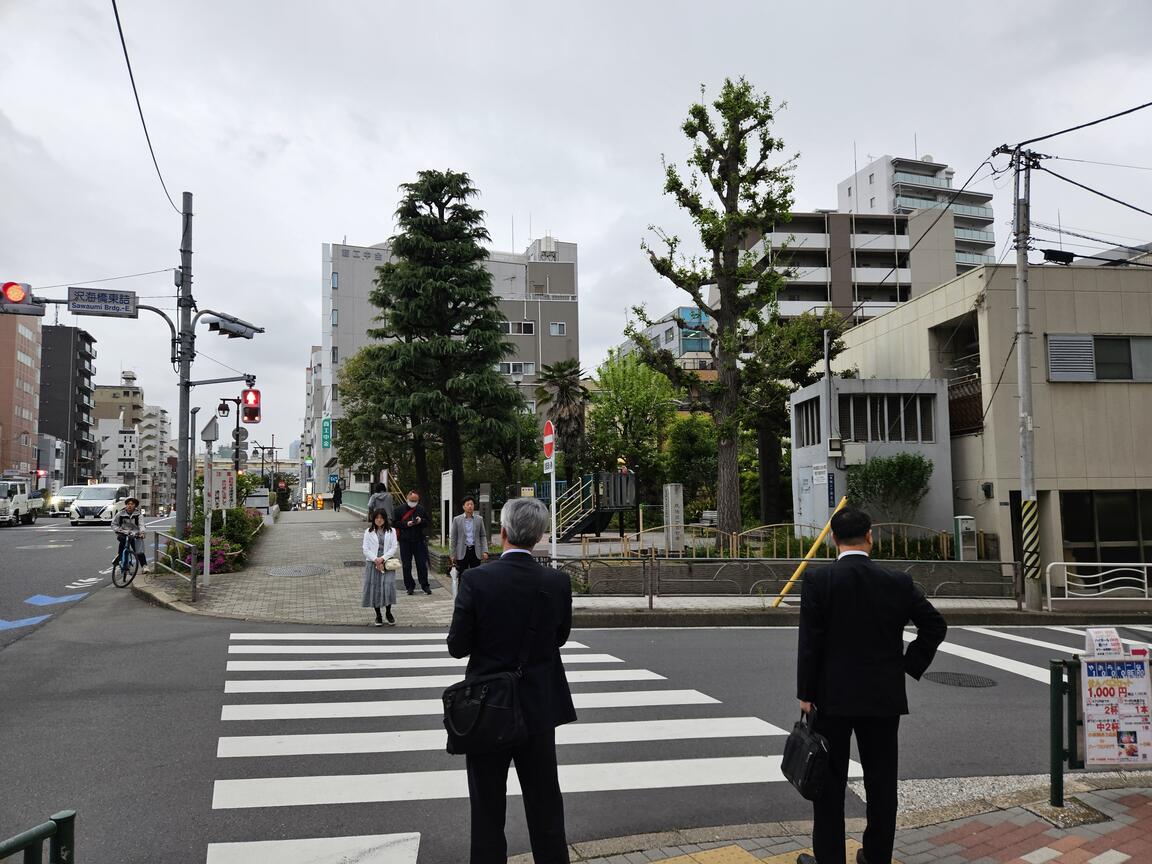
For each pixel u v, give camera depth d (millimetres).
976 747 5871
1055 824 4227
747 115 18484
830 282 56219
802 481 20656
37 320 82250
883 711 3391
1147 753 4598
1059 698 4527
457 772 5098
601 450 43062
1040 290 18359
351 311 69625
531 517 3402
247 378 15945
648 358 19109
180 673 7766
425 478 25328
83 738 5684
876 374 23047
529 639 3213
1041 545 18109
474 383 23891
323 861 3830
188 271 15414
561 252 78562
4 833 4086
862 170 74938
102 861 3793
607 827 4285
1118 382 18375
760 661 8773
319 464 92938
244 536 17234
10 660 8312
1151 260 23062
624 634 10758
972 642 10695
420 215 25297
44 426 93188
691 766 5258
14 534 25484
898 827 4223
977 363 19500
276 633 10109
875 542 17156
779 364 18828
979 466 18484
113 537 24656
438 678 7723
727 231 18281
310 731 5934
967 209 73375
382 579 10797
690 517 35562
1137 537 18453
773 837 4098
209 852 3906
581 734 5945
